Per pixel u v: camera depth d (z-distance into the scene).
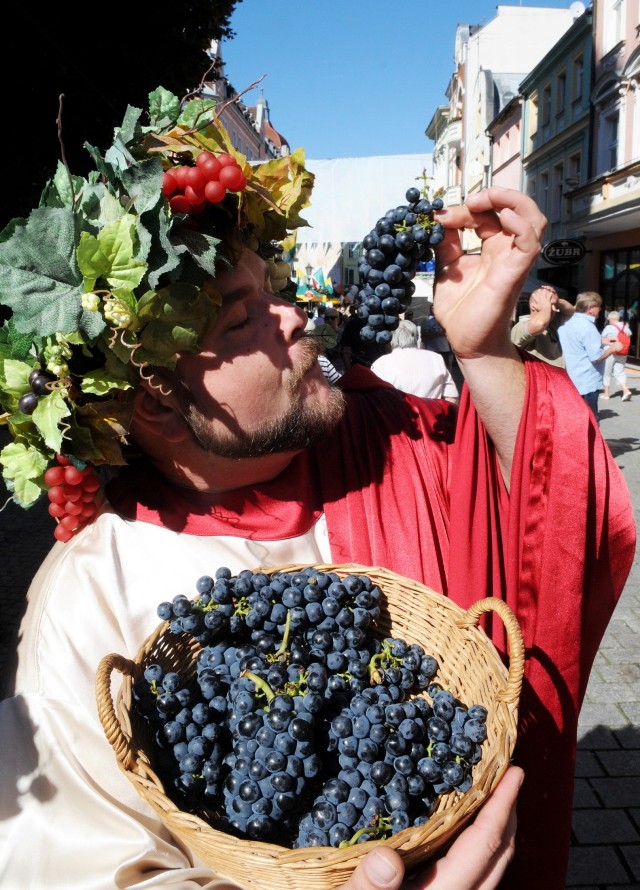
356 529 1.37
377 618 1.20
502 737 0.94
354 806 0.90
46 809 1.04
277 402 1.23
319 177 7.34
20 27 5.75
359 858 0.81
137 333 1.12
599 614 1.46
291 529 1.33
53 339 1.10
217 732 0.98
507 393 1.30
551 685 1.33
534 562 1.32
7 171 6.01
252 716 0.93
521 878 1.38
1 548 5.02
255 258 1.27
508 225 1.20
